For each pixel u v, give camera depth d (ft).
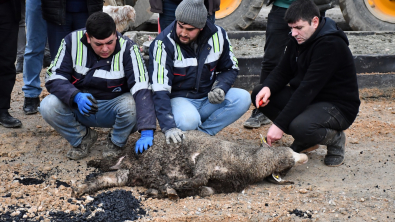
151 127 12.52
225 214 10.90
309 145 13.35
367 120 17.81
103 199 11.43
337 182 12.79
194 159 12.25
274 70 14.33
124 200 11.41
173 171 12.12
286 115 12.71
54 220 10.54
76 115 13.75
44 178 12.73
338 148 13.73
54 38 16.38
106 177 12.03
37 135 15.93
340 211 11.24
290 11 12.37
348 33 26.89
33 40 17.10
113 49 12.85
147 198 11.60
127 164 12.50
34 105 18.15
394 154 14.64
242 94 14.07
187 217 10.74
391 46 24.21
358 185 12.57
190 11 11.95
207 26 12.98
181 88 13.83
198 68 13.42
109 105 13.57
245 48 24.39
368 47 23.99
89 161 13.52
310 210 11.28
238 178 12.05
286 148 12.65
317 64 12.47
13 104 19.17
